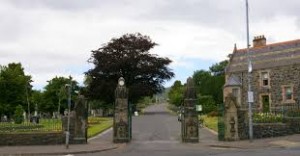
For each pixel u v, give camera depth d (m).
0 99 79.31
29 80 95.56
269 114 41.06
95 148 29.80
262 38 68.38
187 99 35.41
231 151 26.58
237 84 64.25
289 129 38.12
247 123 35.94
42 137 33.25
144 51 83.50
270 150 26.33
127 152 26.98
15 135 32.88
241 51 69.88
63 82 97.00
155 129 48.62
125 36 83.44
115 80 80.81
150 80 83.38
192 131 34.94
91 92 79.50
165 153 25.67
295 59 60.00
